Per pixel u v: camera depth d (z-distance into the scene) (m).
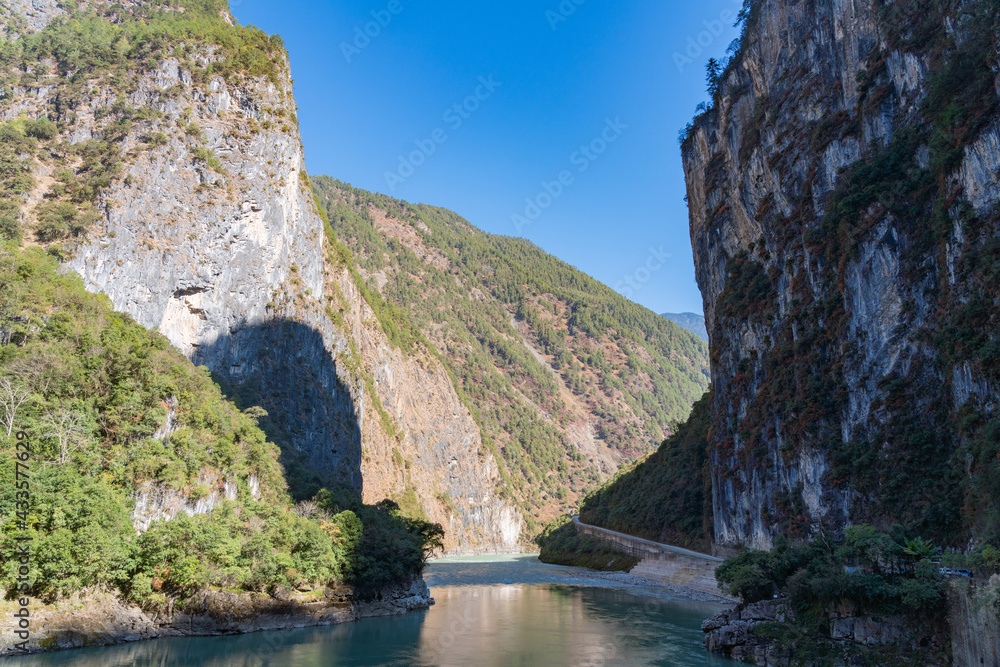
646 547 105.31
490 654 45.06
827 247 71.25
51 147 95.62
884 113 66.88
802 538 68.38
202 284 100.00
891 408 58.78
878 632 36.41
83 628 41.44
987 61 51.50
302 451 102.69
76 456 47.91
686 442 123.25
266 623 51.84
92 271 85.00
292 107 128.88
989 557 31.86
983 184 50.00
